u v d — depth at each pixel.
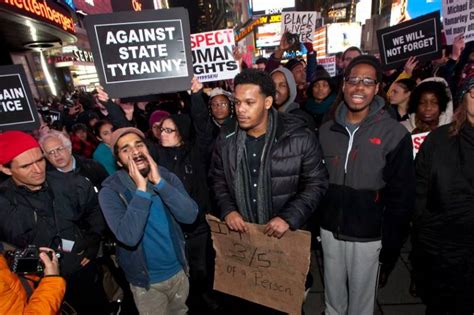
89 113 5.52
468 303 1.90
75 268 2.09
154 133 2.98
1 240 1.94
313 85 3.63
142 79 2.44
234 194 1.87
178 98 4.88
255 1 17.44
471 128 1.69
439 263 1.91
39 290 1.41
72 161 2.75
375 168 1.82
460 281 1.87
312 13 6.55
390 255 1.95
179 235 2.04
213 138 2.99
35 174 1.82
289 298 1.79
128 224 1.68
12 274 1.22
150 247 1.91
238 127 1.83
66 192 2.05
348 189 1.90
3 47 8.54
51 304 1.37
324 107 3.58
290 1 17.39
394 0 12.24
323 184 1.77
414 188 1.78
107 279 2.59
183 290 2.15
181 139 2.74
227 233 1.89
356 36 17.03
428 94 2.68
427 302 2.11
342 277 2.17
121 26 2.34
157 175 1.80
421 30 3.76
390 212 1.84
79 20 20.86
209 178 2.07
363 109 1.83
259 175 1.75
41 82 16.16
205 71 3.62
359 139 1.84
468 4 3.72
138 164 1.77
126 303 2.87
